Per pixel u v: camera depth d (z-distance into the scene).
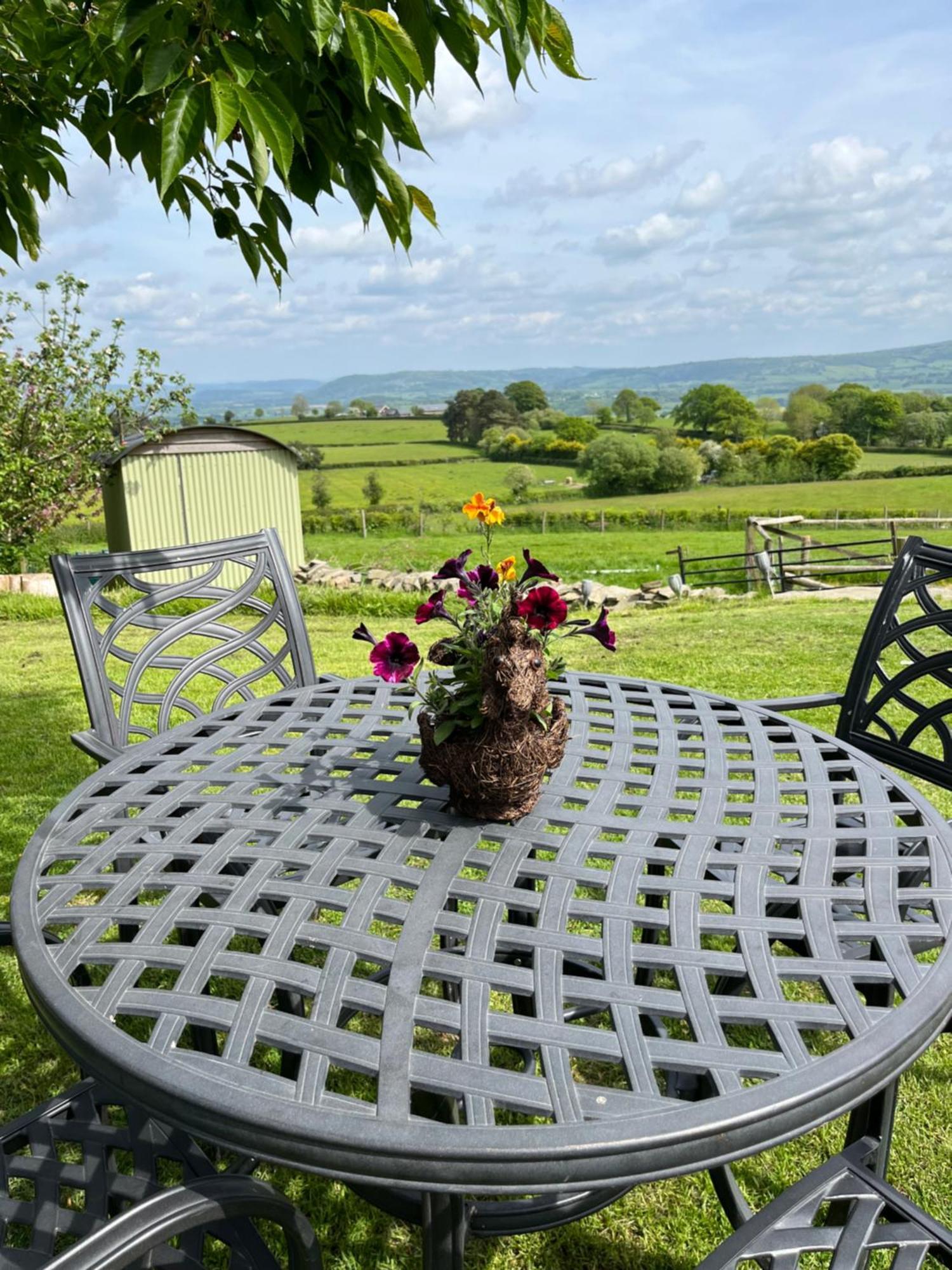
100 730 2.29
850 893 1.31
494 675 1.37
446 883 1.31
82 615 2.33
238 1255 1.03
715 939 2.51
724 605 9.93
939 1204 1.77
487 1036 1.02
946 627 2.19
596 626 1.54
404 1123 0.91
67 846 1.53
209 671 2.54
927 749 4.40
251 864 1.42
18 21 1.84
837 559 12.04
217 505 14.52
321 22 1.33
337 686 2.35
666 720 2.01
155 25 1.41
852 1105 1.00
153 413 13.12
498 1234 1.42
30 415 11.20
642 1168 0.89
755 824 1.51
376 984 1.10
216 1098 0.95
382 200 1.99
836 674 5.73
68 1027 1.08
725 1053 1.00
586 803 1.58
